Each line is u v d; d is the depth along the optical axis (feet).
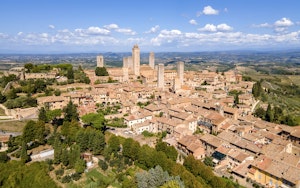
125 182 346.74
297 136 513.86
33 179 349.82
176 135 528.63
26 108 598.34
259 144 481.46
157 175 341.00
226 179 381.40
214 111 634.43
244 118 614.75
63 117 574.56
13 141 455.22
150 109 642.63
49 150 445.78
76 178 371.56
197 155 458.91
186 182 343.87
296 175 353.72
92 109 635.66
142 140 502.79
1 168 366.22
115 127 571.69
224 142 475.72
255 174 391.45
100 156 442.50
